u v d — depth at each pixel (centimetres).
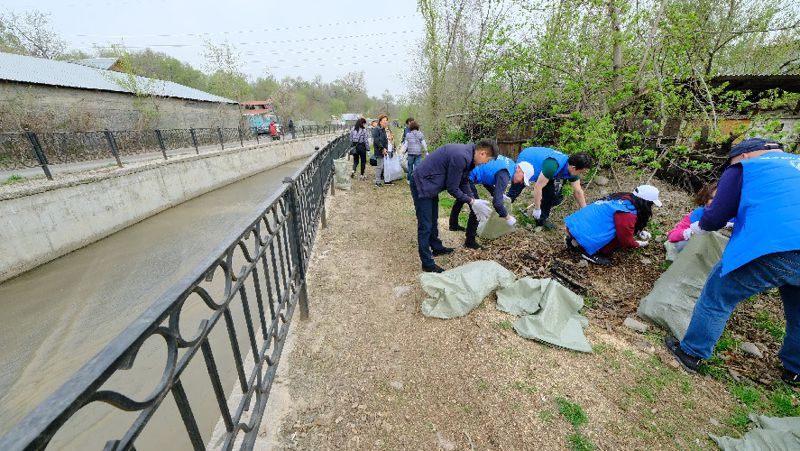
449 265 371
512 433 184
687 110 519
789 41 799
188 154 1338
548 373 223
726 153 476
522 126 805
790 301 208
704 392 211
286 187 236
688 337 227
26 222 662
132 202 920
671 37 511
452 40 1152
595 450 175
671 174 552
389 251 414
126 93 1770
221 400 135
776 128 411
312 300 310
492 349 243
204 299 120
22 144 939
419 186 330
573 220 371
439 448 177
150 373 362
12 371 416
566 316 269
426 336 258
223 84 3127
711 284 213
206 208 1073
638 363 232
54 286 605
